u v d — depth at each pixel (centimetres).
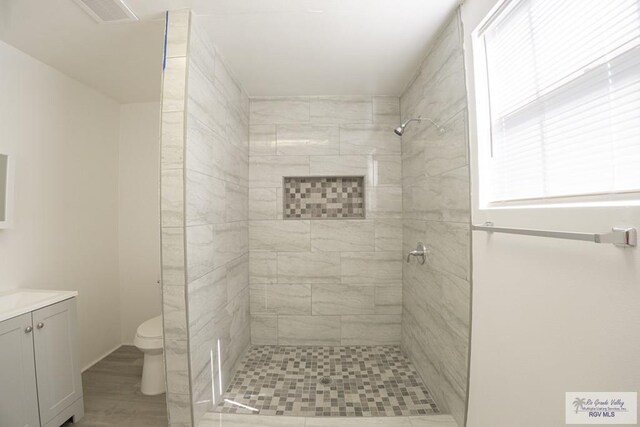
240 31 167
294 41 178
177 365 145
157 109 266
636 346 66
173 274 144
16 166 182
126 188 266
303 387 193
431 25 164
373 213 253
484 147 130
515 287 106
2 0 139
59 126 211
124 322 266
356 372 210
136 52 188
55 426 151
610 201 75
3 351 131
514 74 113
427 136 192
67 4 144
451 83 156
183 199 143
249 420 159
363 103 255
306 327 254
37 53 188
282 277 254
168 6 146
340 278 253
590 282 77
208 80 171
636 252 66
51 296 158
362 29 167
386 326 253
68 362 161
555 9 93
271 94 253
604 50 77
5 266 176
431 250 186
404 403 175
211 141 175
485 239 125
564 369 84
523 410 101
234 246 216
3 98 175
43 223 198
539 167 102
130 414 169
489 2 120
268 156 255
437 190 175
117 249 264
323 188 264
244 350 236
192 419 146
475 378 133
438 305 174
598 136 79
